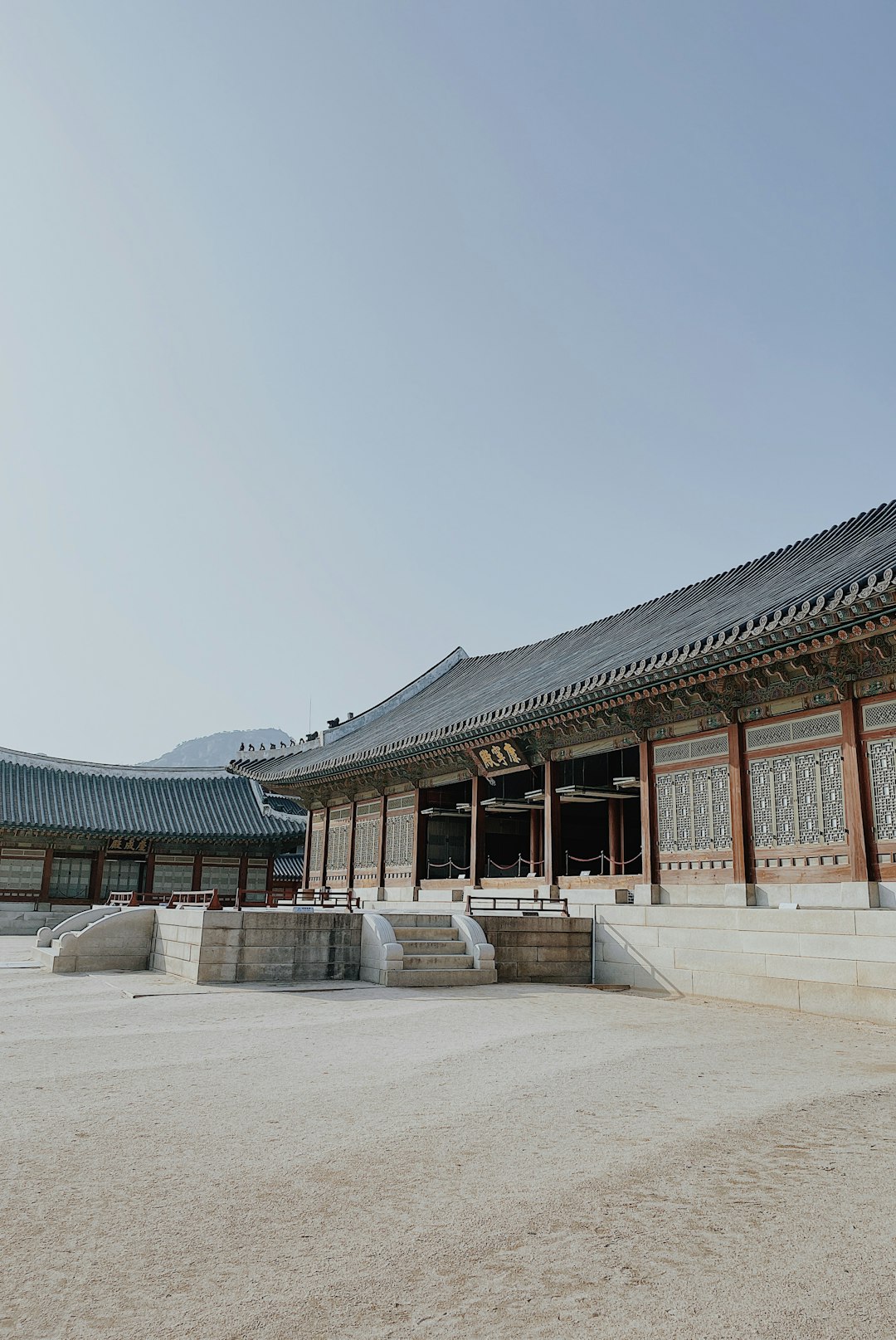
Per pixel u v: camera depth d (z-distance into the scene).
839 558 25.31
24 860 50.75
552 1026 14.79
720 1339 4.70
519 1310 5.01
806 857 19.39
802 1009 17.94
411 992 19.83
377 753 33.22
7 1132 8.38
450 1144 8.05
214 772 59.19
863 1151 7.94
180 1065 11.46
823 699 19.55
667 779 23.16
